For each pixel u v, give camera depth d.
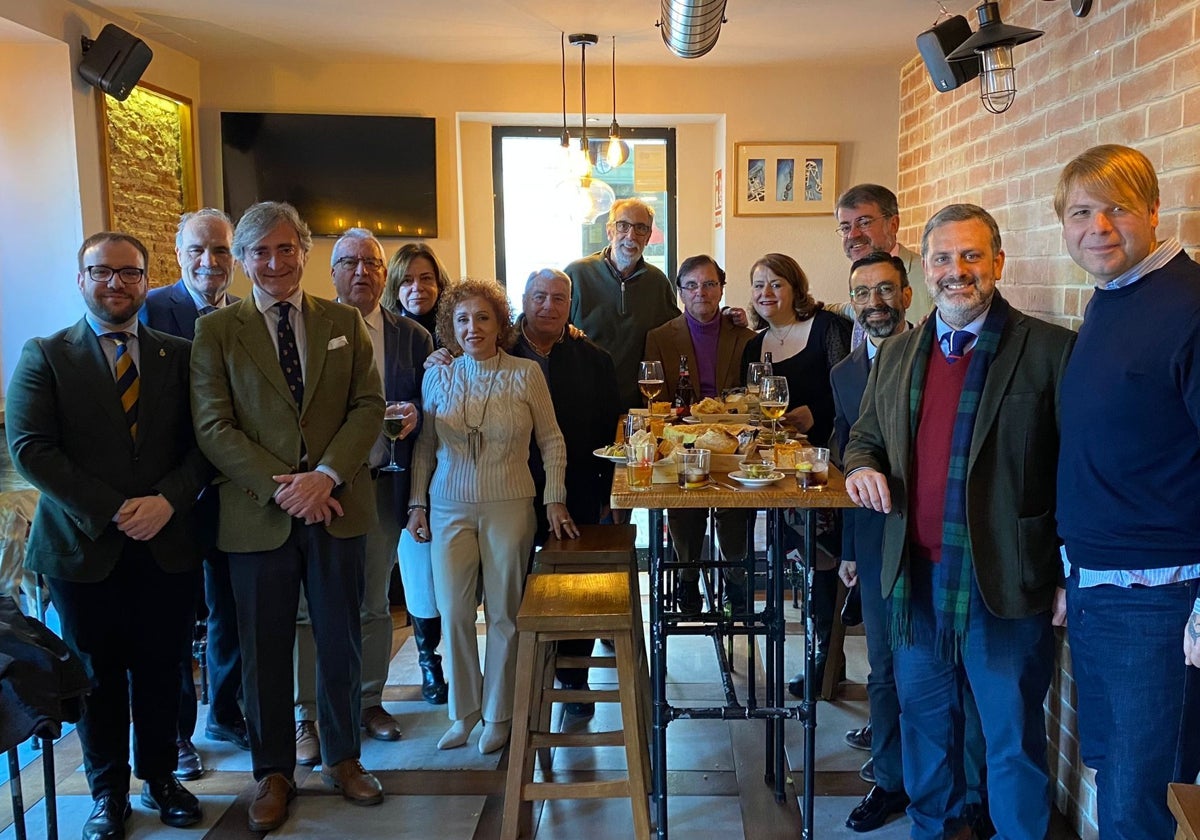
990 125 3.11
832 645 2.92
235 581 2.28
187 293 2.79
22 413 2.07
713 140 5.57
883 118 5.13
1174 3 1.92
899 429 1.94
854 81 5.10
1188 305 1.49
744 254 5.24
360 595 2.45
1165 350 1.50
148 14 4.01
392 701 3.04
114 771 2.27
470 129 5.43
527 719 2.13
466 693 2.68
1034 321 1.81
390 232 5.06
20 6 3.45
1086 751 1.75
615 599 2.18
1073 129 2.44
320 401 2.29
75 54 3.78
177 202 4.73
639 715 2.30
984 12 2.68
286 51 4.68
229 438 2.19
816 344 3.13
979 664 1.87
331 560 2.31
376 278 2.81
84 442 2.13
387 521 2.78
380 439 2.72
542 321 2.87
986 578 1.79
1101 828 1.71
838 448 2.52
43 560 2.13
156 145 4.52
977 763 2.21
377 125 4.96
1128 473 1.56
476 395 2.58
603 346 3.80
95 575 2.13
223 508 2.27
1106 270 1.58
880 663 2.25
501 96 5.03
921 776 2.06
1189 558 1.54
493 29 4.29
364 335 2.44
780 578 2.34
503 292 2.68
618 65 5.04
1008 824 1.89
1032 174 2.73
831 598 2.95
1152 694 1.58
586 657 2.61
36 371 2.11
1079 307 2.38
